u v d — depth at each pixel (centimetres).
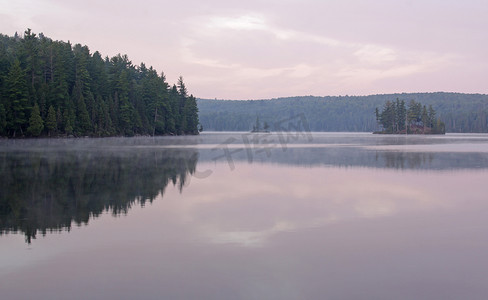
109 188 1964
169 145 6022
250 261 957
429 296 791
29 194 1786
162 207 1533
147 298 773
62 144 5753
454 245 1081
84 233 1173
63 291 800
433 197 1758
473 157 3903
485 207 1548
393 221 1334
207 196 1773
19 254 993
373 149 5294
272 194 1834
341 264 943
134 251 1020
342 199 1714
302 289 813
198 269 908
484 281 855
